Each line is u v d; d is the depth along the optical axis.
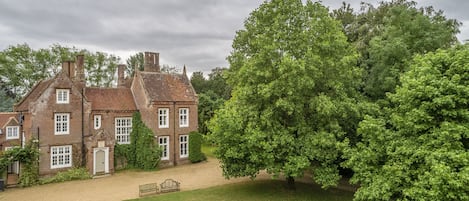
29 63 55.62
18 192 27.48
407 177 14.99
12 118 34.38
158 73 42.66
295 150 21.50
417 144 15.18
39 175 31.58
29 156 30.16
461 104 14.24
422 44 24.45
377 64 25.22
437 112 14.52
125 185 29.58
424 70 14.78
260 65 22.45
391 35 25.56
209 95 64.88
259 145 20.92
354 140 22.86
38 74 57.12
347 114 22.02
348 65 22.36
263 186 27.45
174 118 40.19
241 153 22.14
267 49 21.33
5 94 60.41
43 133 32.16
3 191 27.83
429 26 24.98
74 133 34.25
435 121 14.82
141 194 25.67
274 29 21.98
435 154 13.51
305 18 22.77
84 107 35.22
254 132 21.19
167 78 42.84
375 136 17.33
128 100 40.34
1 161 28.59
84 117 35.12
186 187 28.20
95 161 34.16
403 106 15.95
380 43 25.17
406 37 24.84
